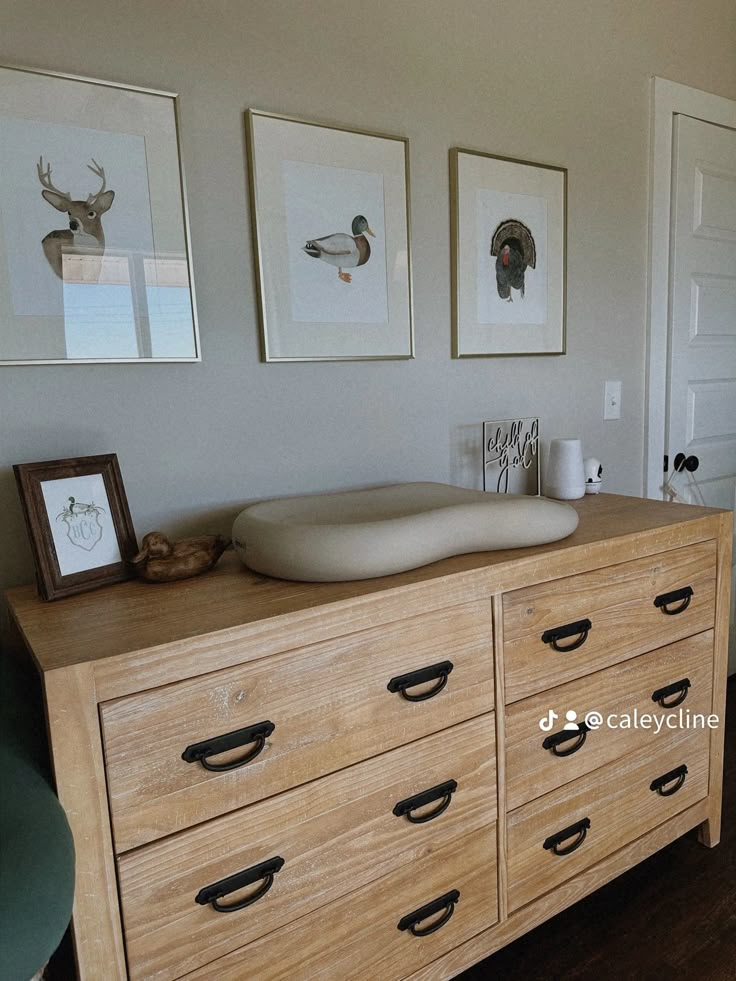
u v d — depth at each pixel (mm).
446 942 1191
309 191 1392
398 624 1056
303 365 1437
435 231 1593
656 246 2041
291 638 950
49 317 1157
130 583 1128
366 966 1094
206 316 1310
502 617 1182
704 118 2113
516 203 1711
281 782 968
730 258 2270
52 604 1026
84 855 823
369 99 1460
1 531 1157
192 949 916
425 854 1140
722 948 1366
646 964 1337
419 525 1128
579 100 1815
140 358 1242
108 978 855
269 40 1325
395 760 1082
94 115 1161
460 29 1578
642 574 1391
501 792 1230
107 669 813
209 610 969
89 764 815
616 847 1448
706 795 1636
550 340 1833
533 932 1434
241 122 1309
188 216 1264
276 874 978
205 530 1350
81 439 1210
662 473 2178
